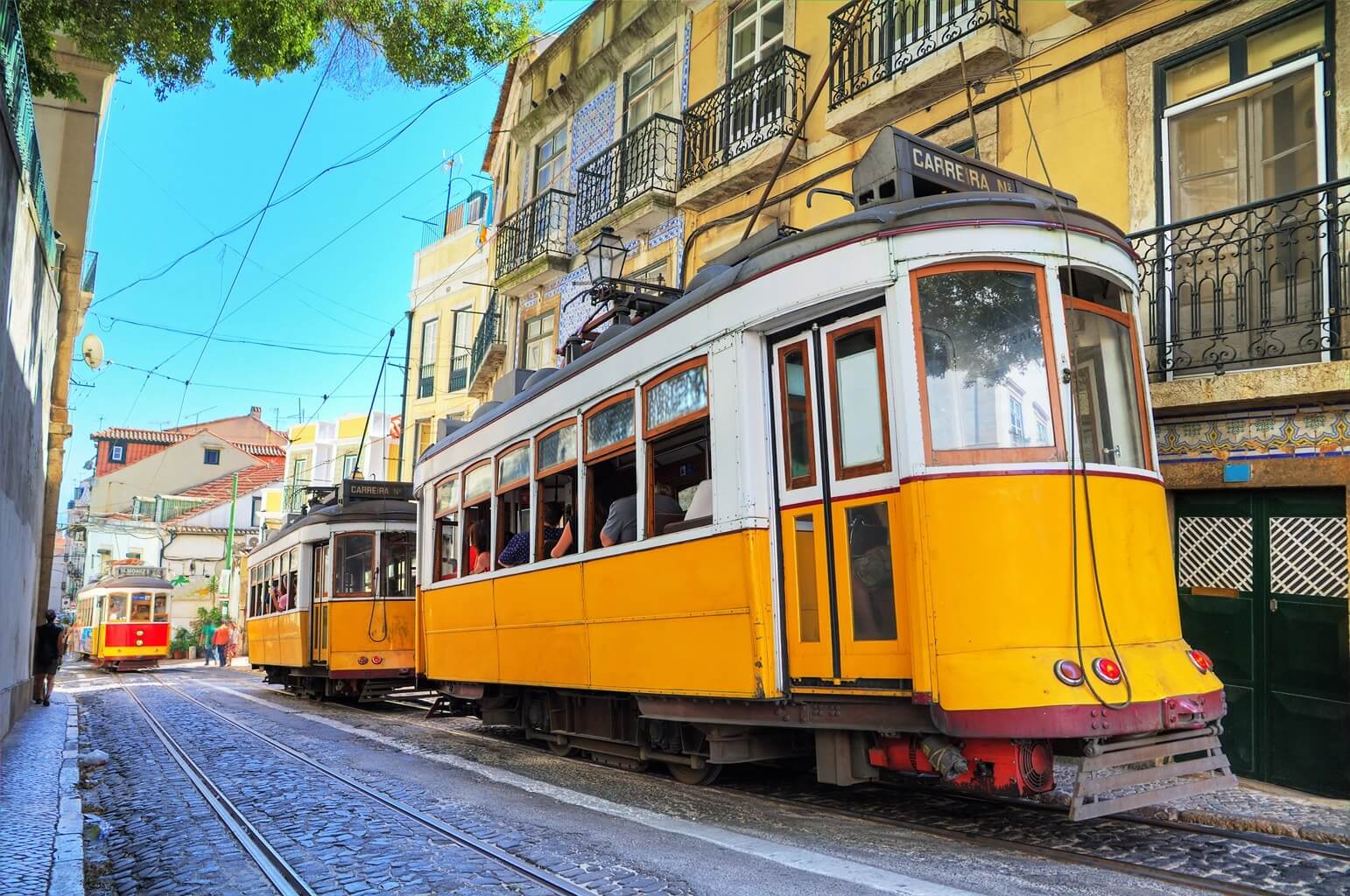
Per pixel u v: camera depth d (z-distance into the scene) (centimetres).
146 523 4781
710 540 642
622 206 1518
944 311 549
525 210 1925
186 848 583
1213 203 810
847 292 571
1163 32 847
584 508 808
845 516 573
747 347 630
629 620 734
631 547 734
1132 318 609
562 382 866
